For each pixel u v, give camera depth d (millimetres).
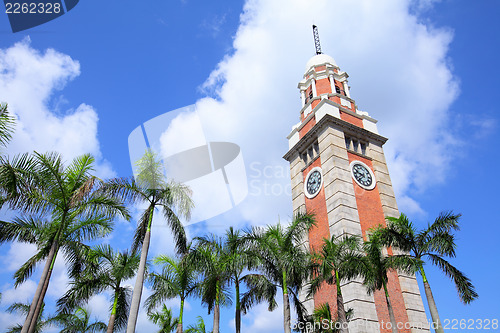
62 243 21641
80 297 25281
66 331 30562
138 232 22891
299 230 25344
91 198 20797
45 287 19125
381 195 47406
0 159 16125
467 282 23391
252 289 26531
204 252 25125
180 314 26969
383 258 26281
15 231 21000
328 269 24609
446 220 24234
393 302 38219
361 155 50125
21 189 17250
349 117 53906
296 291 25719
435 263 24281
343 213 41719
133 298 20141
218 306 25578
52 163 19562
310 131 52344
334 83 60594
